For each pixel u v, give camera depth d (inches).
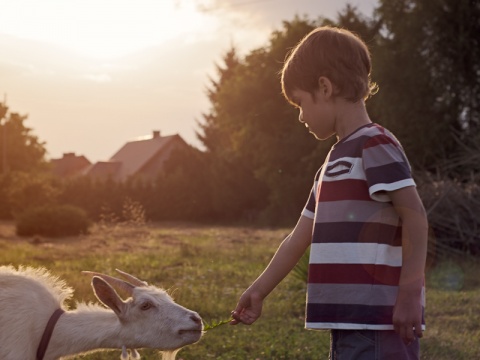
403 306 103.8
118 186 1956.2
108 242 946.7
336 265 110.2
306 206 127.1
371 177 107.8
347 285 109.1
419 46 1190.9
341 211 111.0
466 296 426.3
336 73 113.2
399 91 1198.9
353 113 114.8
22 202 1717.5
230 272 557.3
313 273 112.7
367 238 109.1
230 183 1846.7
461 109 1190.3
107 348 175.3
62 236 1080.2
